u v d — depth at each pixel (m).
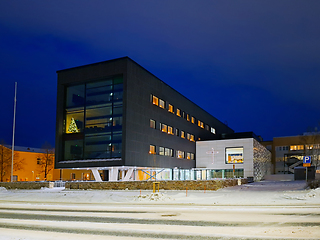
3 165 69.88
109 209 18.38
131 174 46.12
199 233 10.59
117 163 42.38
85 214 16.08
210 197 25.55
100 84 46.16
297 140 88.69
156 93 51.53
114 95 44.78
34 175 77.62
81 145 46.12
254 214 15.12
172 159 55.81
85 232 11.14
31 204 23.00
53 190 38.00
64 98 48.41
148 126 48.38
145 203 22.12
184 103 62.88
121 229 11.59
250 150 62.19
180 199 24.45
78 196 28.59
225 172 63.84
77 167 45.12
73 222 13.48
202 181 33.12
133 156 43.84
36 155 78.62
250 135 75.06
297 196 24.12
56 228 12.05
